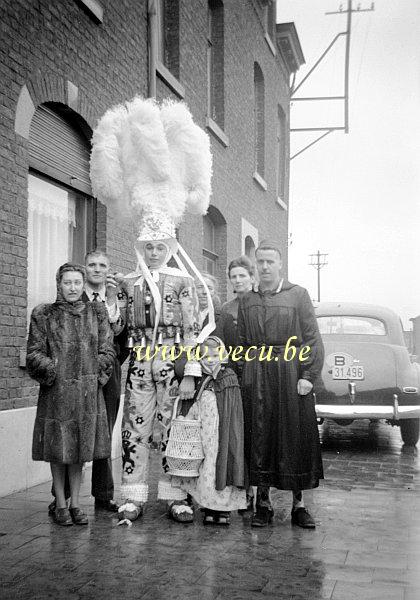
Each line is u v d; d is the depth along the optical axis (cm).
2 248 602
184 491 515
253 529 486
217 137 1288
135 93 902
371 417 884
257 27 1628
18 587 363
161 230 534
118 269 864
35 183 718
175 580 375
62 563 402
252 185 1587
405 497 594
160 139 532
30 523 493
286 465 489
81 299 527
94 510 536
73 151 779
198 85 1195
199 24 1207
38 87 665
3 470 584
